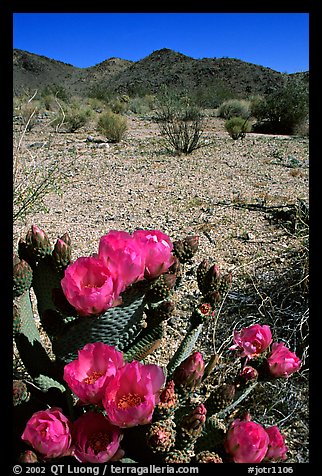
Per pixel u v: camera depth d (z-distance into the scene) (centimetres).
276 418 196
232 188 573
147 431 117
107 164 739
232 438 117
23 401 128
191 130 1035
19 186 394
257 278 300
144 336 144
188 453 124
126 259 112
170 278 130
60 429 109
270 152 899
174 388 119
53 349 133
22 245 143
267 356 154
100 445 109
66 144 951
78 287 110
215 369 220
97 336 125
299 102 1404
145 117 1836
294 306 264
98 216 462
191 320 146
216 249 365
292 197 513
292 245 353
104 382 107
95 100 2411
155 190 570
